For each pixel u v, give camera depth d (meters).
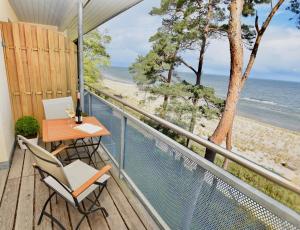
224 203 1.08
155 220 1.85
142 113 1.90
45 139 2.02
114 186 2.43
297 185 0.75
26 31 3.34
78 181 1.80
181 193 1.44
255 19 8.76
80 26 3.50
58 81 3.78
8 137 2.85
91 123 2.62
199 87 10.26
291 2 8.45
